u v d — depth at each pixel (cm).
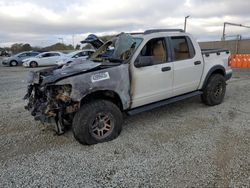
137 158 358
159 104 488
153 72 463
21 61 2466
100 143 413
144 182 300
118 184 298
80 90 385
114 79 416
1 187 299
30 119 552
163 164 338
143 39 460
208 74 573
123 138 432
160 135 439
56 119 413
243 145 385
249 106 599
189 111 573
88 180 309
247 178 298
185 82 527
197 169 322
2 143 428
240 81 971
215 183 291
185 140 413
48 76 395
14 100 745
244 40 2614
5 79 1264
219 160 342
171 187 288
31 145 418
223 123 487
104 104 409
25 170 337
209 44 2995
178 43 517
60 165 347
